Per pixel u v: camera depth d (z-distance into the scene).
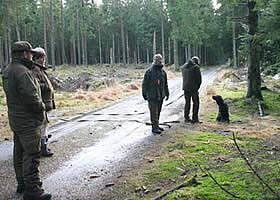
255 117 8.02
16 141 3.52
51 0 35.53
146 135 6.36
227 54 48.31
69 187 3.73
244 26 17.98
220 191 3.24
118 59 59.25
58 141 6.06
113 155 5.00
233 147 5.01
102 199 3.34
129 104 11.98
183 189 3.38
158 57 6.48
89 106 11.55
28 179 3.33
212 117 8.14
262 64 13.70
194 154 4.70
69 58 68.50
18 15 36.38
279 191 3.10
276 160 4.20
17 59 3.33
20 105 3.27
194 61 7.36
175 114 8.98
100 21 57.91
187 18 39.19
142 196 3.35
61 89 19.09
